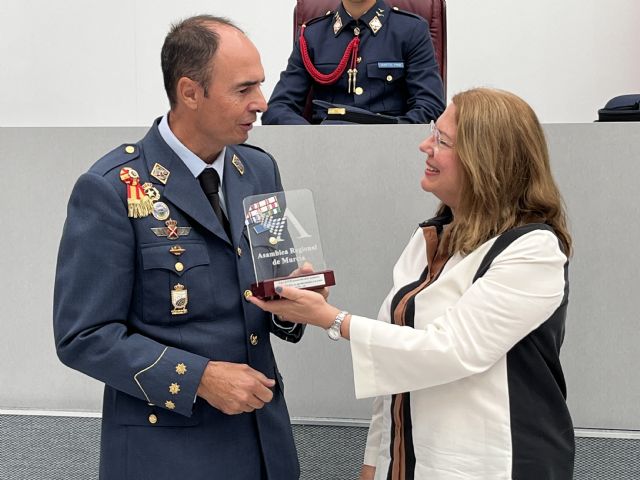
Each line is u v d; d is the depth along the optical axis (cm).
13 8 478
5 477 225
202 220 146
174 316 145
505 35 454
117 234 142
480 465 144
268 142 247
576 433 244
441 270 154
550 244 143
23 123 485
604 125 237
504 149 145
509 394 144
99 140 252
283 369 252
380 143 243
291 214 148
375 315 248
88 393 259
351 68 312
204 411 150
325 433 248
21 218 255
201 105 143
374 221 246
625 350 242
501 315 140
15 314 258
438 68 320
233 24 148
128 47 477
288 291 143
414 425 151
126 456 149
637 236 239
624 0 445
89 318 140
